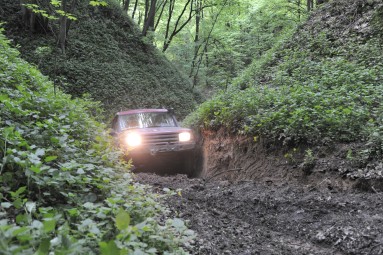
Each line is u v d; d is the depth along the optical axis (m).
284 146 7.27
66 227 2.98
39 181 3.53
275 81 11.82
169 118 10.17
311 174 6.33
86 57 20.62
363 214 4.64
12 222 3.12
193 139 9.18
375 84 9.06
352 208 4.88
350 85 8.78
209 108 10.47
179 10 33.75
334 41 12.83
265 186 6.68
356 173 5.68
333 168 6.05
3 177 3.61
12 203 3.17
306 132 6.97
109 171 4.39
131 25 26.48
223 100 10.86
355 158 5.95
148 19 26.25
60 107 6.24
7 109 4.91
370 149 5.92
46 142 4.62
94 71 19.86
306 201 5.36
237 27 31.62
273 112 7.99
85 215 3.42
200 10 29.47
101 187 3.97
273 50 15.27
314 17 15.23
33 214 3.37
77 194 3.89
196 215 5.06
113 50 22.69
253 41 30.50
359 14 13.18
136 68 23.02
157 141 8.61
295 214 5.09
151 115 10.07
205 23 28.94
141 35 26.12
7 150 3.69
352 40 12.14
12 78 6.96
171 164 9.21
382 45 11.16
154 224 3.48
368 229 4.09
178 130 9.01
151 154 8.44
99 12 24.75
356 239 3.93
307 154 6.71
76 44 21.00
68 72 18.81
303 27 15.22
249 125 8.40
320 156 6.54
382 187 5.27
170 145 8.68
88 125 6.27
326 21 14.22
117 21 25.73
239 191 6.53
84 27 22.77
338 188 5.72
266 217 5.17
